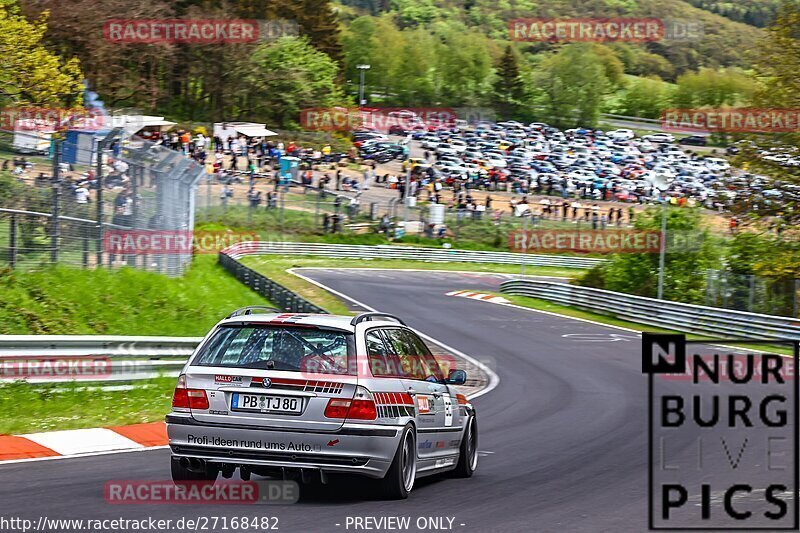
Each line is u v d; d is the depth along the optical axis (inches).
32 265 841.5
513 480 390.3
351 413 307.4
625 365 997.2
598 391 792.9
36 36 1611.7
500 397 755.4
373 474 314.0
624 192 3531.0
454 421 379.2
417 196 3088.1
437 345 1168.2
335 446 306.7
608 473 413.1
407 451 331.3
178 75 3348.9
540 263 2824.8
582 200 3457.2
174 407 317.7
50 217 852.0
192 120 3339.1
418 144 4247.0
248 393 311.7
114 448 436.5
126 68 3026.6
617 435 549.6
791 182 1582.2
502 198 3314.5
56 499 305.9
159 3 3083.2
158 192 1063.0
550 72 5871.1
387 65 5733.3
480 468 423.2
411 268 2529.5
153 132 2544.3
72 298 837.2
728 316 1298.0
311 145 3363.7
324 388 309.3
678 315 1400.1
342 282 1988.2
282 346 319.3
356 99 5487.2
